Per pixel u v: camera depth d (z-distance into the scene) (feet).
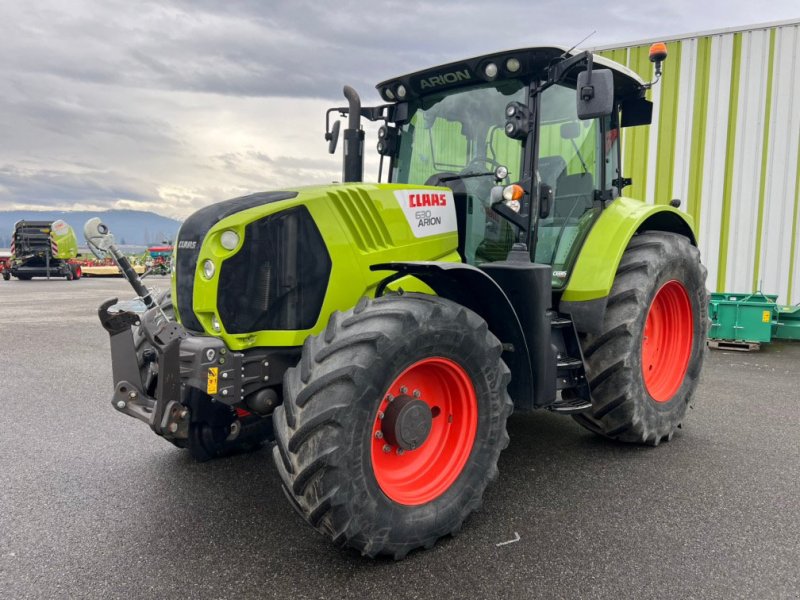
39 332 27.35
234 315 8.46
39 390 16.63
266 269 8.64
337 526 7.19
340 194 9.18
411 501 7.95
